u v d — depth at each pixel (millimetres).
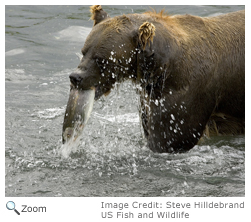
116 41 10312
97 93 10562
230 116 12438
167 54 10578
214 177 10391
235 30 11891
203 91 11273
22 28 21562
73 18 22469
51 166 10875
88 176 10414
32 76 17750
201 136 11852
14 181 10172
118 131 13359
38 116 14391
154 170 10719
